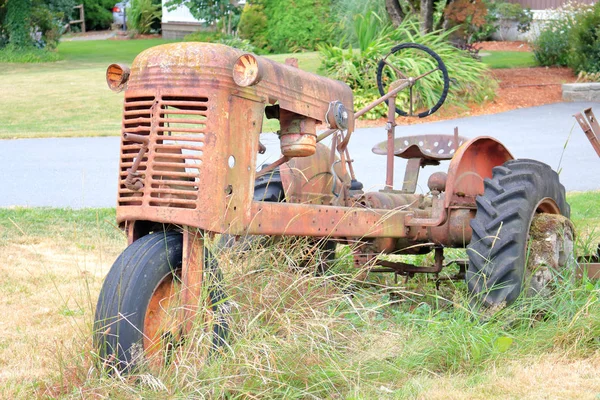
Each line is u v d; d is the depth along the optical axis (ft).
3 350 14.24
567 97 61.26
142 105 12.84
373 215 15.90
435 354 13.60
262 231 13.37
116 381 11.59
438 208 16.87
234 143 12.73
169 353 12.35
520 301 15.01
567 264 16.14
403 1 76.23
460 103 56.85
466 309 14.65
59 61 97.09
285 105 13.79
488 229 15.25
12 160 40.63
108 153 43.21
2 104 60.39
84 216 27.14
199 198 12.30
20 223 25.84
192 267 12.50
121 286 12.05
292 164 16.92
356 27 60.39
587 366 13.43
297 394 11.82
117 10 155.02
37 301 17.58
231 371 11.90
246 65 12.47
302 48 82.94
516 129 50.06
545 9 95.04
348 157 17.72
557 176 16.87
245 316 13.20
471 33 73.87
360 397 11.95
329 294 14.58
